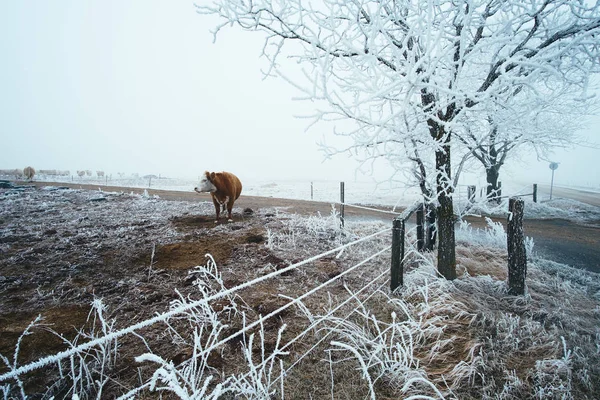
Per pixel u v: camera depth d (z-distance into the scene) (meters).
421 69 3.44
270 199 15.30
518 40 3.28
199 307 3.39
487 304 3.42
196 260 5.00
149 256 5.20
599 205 15.72
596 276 4.99
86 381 2.35
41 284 4.11
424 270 4.29
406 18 3.63
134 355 2.67
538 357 2.60
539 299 3.71
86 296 3.77
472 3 2.59
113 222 7.87
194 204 11.48
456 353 2.63
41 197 12.55
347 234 6.48
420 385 2.30
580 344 2.82
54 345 2.79
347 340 2.84
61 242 5.95
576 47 2.96
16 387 2.27
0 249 5.48
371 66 2.79
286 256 5.17
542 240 7.66
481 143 4.11
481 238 7.19
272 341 2.86
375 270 4.64
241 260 5.02
